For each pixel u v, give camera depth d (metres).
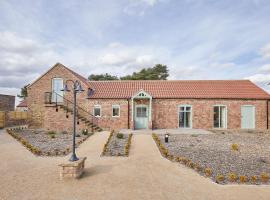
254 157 10.27
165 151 10.34
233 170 8.19
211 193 5.94
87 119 20.95
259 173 7.88
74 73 23.28
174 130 20.25
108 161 9.24
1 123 23.56
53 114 19.91
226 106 21.67
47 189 6.12
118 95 22.22
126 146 11.59
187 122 21.91
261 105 21.78
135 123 21.83
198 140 14.77
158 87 24.08
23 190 6.04
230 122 21.62
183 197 5.66
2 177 7.12
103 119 21.67
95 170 7.96
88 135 16.27
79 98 21.83
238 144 13.47
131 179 7.01
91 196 5.68
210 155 10.51
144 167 8.40
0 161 9.14
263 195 5.82
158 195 5.78
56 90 22.05
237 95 22.02
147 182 6.76
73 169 6.96
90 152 10.91
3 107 30.59
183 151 11.29
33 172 7.66
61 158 9.69
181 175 7.48
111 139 14.85
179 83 25.02
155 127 21.70
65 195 5.73
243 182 6.89
